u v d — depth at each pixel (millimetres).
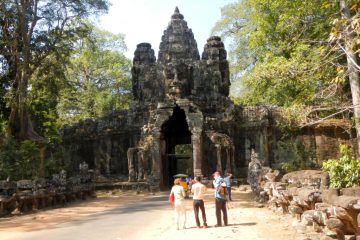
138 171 33594
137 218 15359
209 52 38656
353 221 7262
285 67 17594
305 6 18391
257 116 35188
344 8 13656
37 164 26328
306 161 32344
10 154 24797
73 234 12055
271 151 34312
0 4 26578
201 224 12805
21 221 16250
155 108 35719
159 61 39500
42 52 28906
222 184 12164
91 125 38531
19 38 28641
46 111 39188
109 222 14539
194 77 37500
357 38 9211
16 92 27172
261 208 16375
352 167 10219
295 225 10766
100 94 49969
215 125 34438
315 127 32875
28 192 19641
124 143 37125
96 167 37500
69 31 29578
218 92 37344
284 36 30594
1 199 17906
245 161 35000
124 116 37375
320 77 16547
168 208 18469
